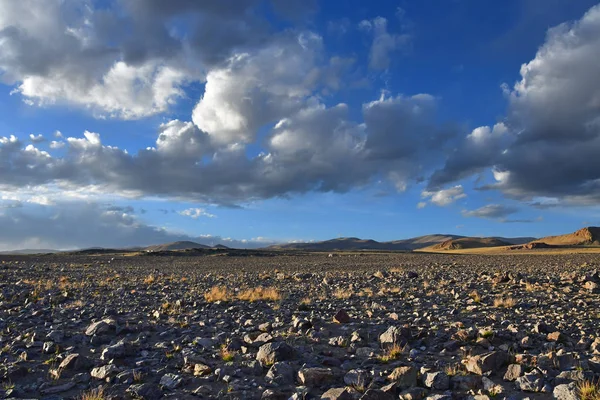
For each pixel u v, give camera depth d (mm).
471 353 10133
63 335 12555
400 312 16969
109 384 8391
